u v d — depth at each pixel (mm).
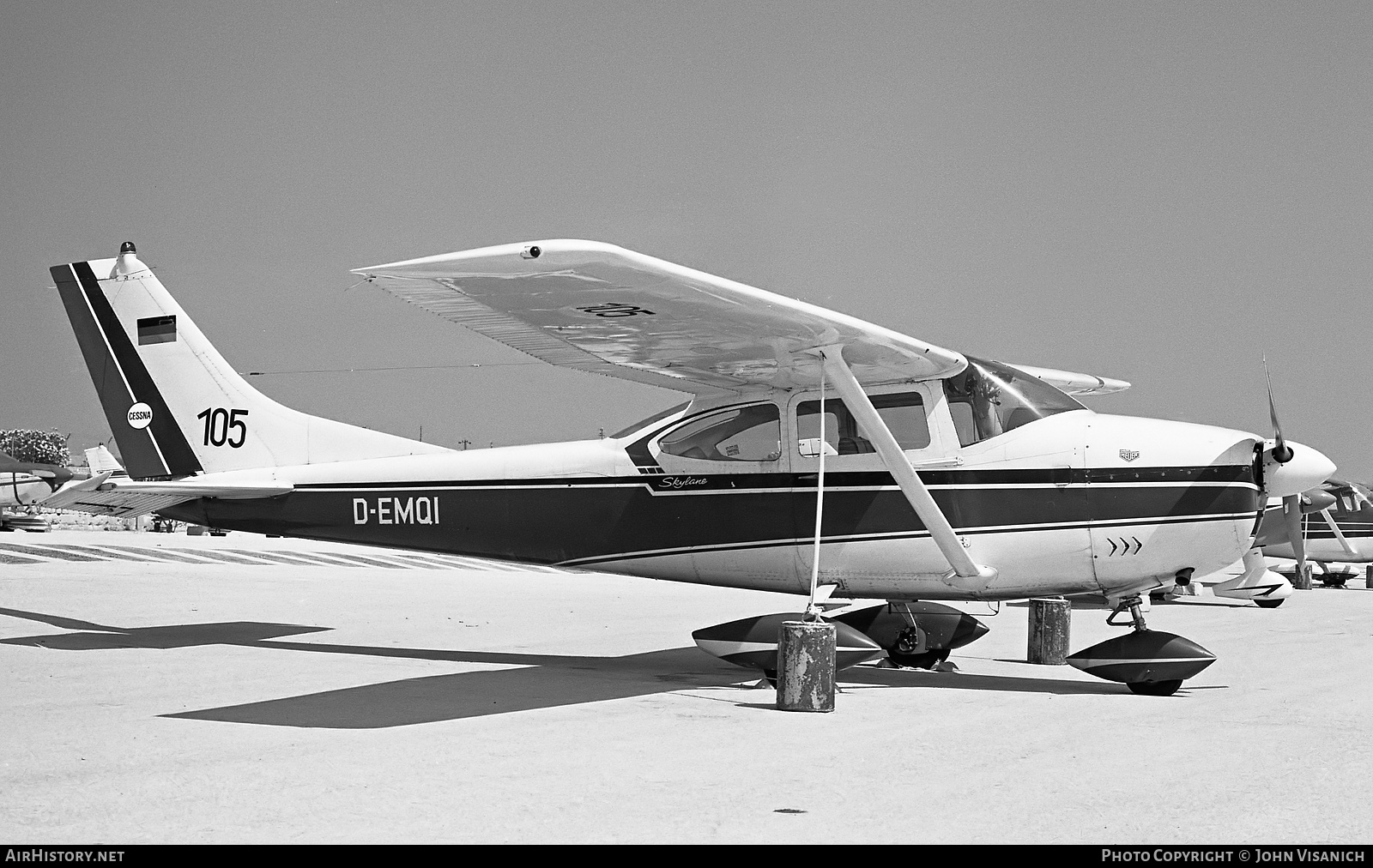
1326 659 9172
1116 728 5922
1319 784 4613
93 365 10461
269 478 9883
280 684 7262
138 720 5898
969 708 6625
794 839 3777
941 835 3834
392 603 13789
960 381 8031
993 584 7879
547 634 10820
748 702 6793
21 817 3975
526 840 3740
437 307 6727
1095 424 7863
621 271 6023
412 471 9438
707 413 8695
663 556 8758
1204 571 7711
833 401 8305
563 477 8977
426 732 5648
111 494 9648
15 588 13273
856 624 8750
